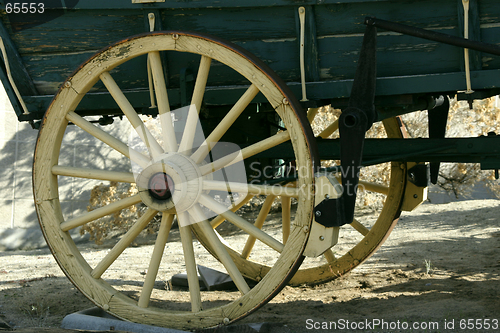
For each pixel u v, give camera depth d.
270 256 6.27
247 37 3.07
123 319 3.05
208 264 6.05
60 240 3.16
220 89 3.16
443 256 5.44
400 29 2.70
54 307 3.93
